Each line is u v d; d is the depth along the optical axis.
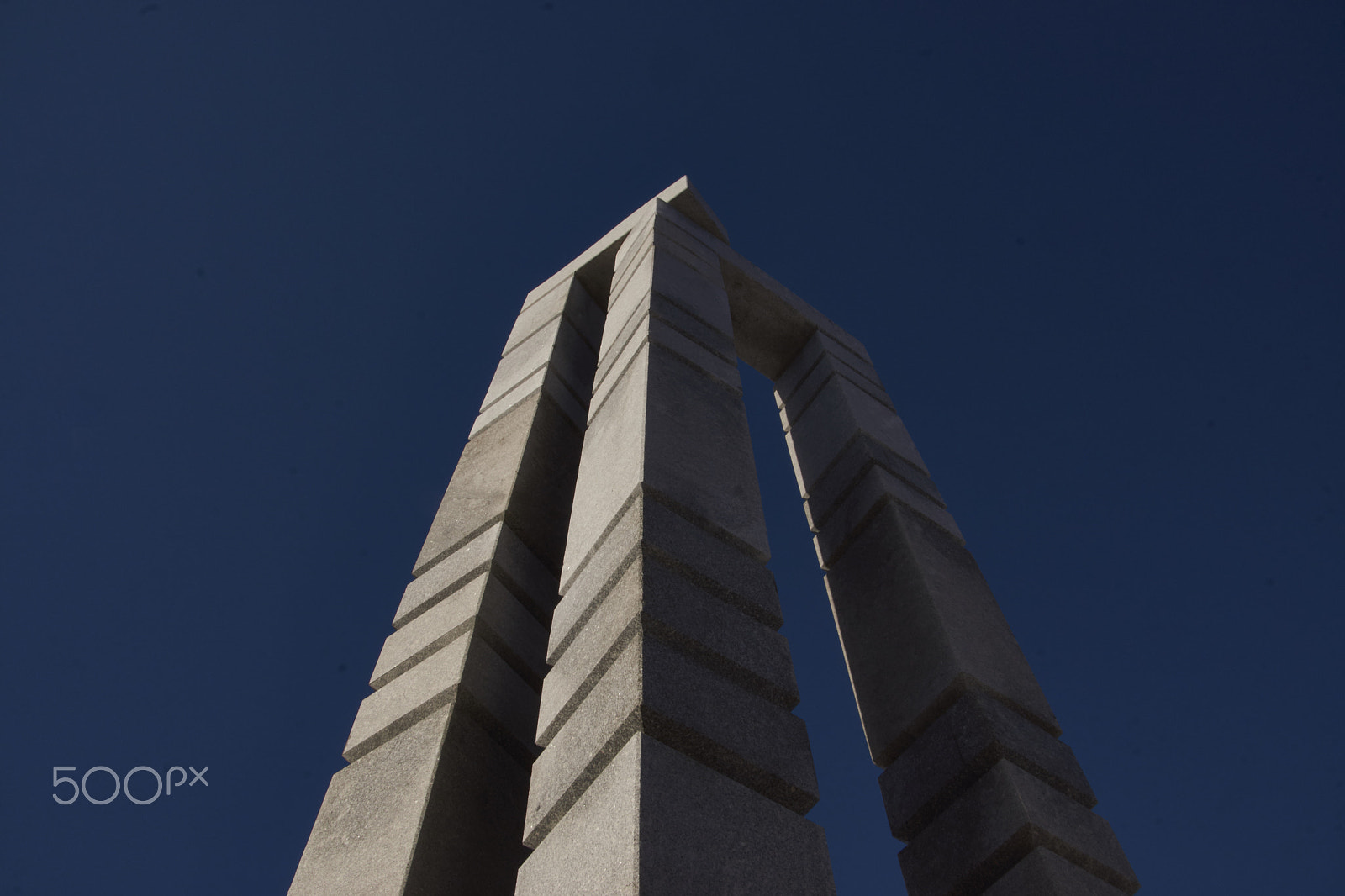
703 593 4.68
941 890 5.25
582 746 4.00
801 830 3.78
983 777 5.46
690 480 5.50
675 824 3.38
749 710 4.17
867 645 6.90
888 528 7.50
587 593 4.94
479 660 5.63
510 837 5.09
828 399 9.73
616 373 7.30
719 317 8.55
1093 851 5.09
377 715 5.61
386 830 4.64
